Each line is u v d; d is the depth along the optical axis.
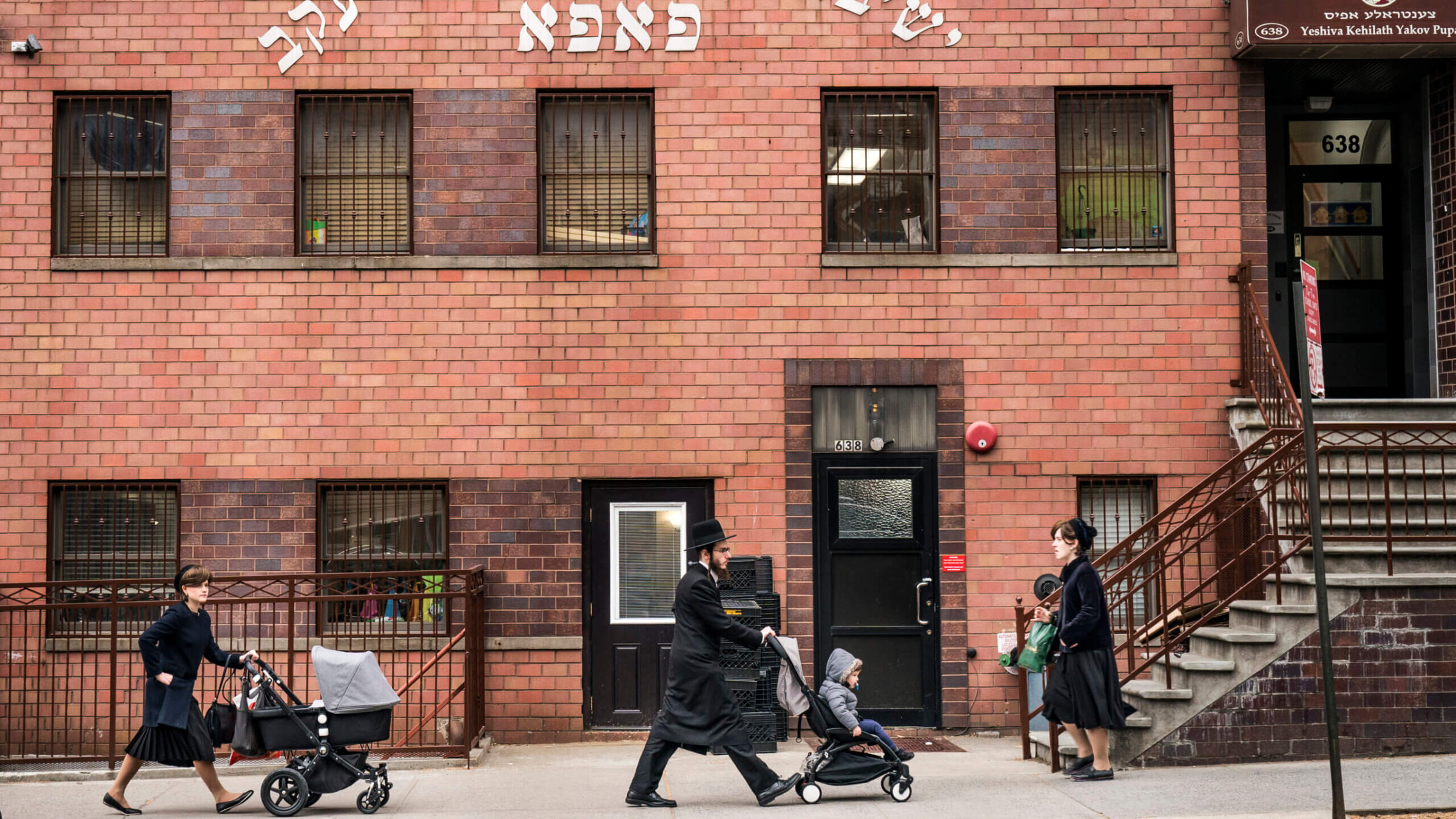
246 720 7.98
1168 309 11.03
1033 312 11.02
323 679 8.02
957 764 9.39
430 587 10.87
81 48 10.98
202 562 10.76
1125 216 11.27
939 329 10.99
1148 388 10.98
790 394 10.92
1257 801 7.61
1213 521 10.86
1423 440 9.77
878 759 7.97
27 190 10.91
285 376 10.87
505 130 11.04
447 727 10.62
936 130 11.18
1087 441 10.95
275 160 10.98
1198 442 10.96
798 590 10.80
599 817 7.72
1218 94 11.12
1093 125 11.28
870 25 11.15
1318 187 12.41
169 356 10.84
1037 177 11.10
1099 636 8.35
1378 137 12.39
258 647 10.66
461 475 10.86
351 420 10.86
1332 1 10.64
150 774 9.44
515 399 10.89
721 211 11.02
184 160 10.96
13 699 10.61
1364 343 12.32
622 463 10.88
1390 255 12.33
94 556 10.88
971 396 10.98
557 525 10.85
